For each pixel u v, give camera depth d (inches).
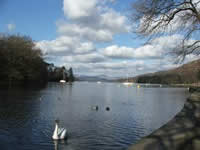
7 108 1069.1
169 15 438.6
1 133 621.0
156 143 166.2
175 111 1190.3
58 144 543.5
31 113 965.8
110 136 637.3
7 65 2659.9
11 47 2701.8
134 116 999.0
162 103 1612.9
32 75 3157.0
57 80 6658.5
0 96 1577.3
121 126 778.2
